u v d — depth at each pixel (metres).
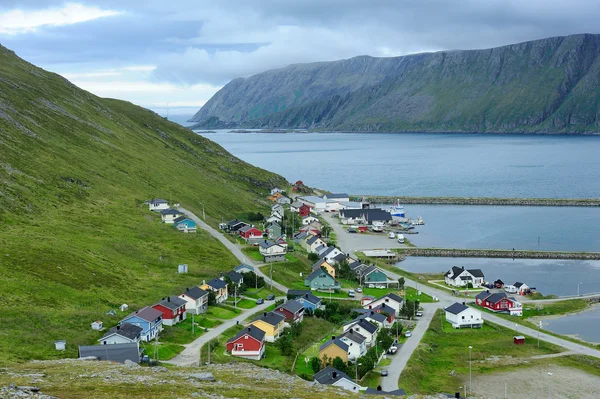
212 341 110.25
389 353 116.44
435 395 88.19
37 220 163.62
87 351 89.75
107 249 157.25
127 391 62.12
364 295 159.50
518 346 123.94
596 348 123.56
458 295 165.12
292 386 76.88
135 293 132.12
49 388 62.03
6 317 103.00
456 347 123.94
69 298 120.19
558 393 100.62
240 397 64.44
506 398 98.06
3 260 128.62
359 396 74.06
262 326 117.75
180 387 66.12
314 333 124.56
